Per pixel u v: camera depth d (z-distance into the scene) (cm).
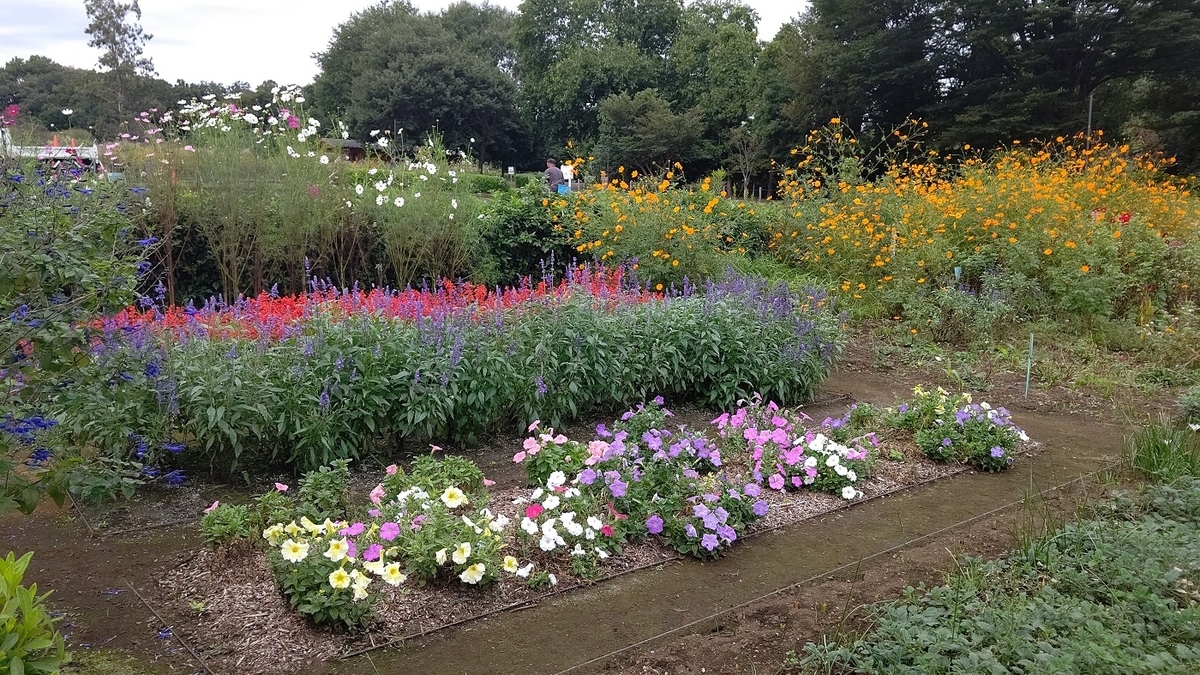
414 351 541
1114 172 1259
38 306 341
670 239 1018
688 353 680
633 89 5166
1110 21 2653
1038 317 1013
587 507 423
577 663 318
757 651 325
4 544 416
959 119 2747
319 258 907
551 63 5797
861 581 388
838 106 3312
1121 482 525
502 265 1068
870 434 570
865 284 1131
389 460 542
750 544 438
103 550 409
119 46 4284
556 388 594
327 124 4447
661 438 505
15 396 341
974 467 569
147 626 337
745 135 3884
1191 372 833
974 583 363
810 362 713
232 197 839
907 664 303
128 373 414
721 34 4759
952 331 983
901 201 1240
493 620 351
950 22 2938
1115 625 325
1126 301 1032
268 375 499
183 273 862
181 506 466
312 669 310
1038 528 446
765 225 1377
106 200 407
